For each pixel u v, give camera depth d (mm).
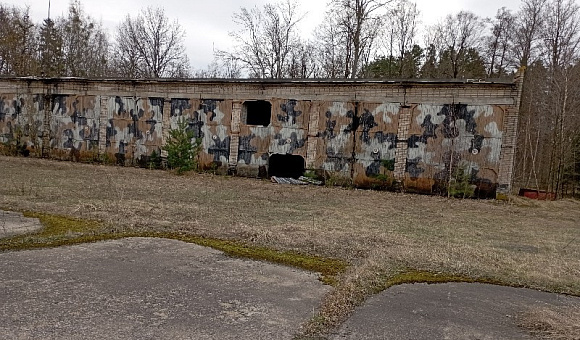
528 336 3141
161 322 3057
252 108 20062
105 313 3156
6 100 19891
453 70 29062
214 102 16922
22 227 5695
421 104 14328
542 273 4887
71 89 18828
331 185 15250
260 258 4879
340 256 5125
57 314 3088
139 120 17938
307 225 7172
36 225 5852
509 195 13438
